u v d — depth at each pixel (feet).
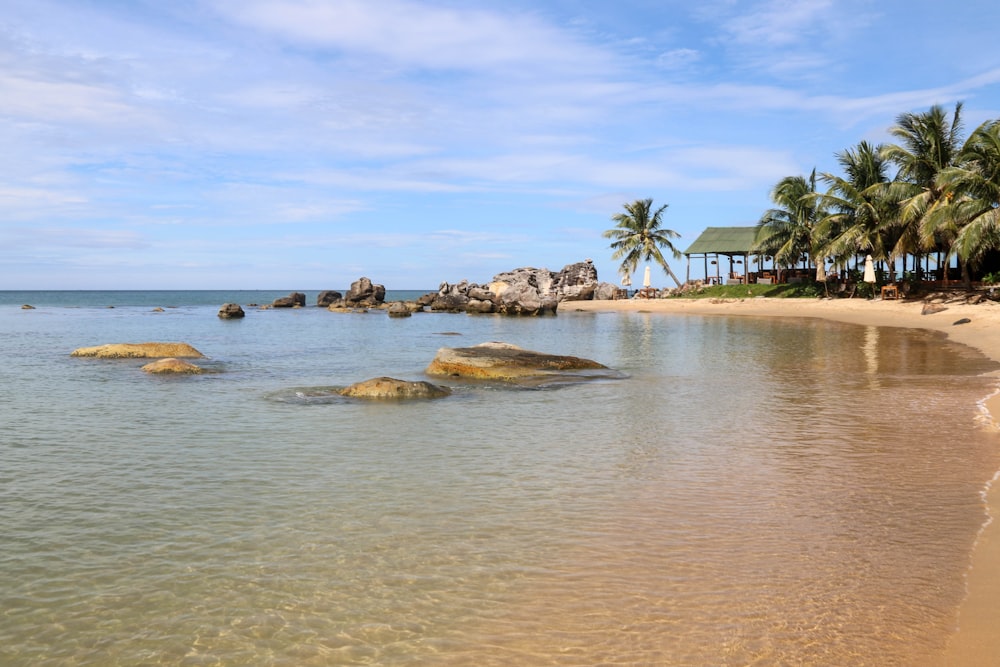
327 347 116.47
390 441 43.96
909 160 180.24
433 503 31.14
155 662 18.42
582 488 33.40
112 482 34.68
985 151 159.94
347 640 19.40
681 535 27.02
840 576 23.12
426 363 91.66
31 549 25.96
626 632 19.69
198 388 66.80
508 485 33.96
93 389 65.77
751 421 49.96
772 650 18.63
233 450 41.47
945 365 81.15
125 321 199.72
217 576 23.50
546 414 53.42
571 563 24.40
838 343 113.80
